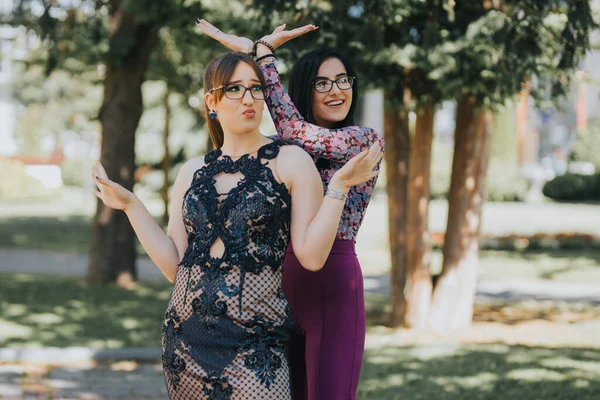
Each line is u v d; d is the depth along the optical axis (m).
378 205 27.72
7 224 22.44
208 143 10.33
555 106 7.23
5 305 9.64
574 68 6.36
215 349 2.52
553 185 30.03
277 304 2.58
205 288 2.54
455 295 8.55
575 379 6.02
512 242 17.58
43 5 9.74
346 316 3.03
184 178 2.83
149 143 31.23
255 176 2.58
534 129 47.47
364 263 15.59
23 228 21.41
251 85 2.62
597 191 29.81
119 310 9.52
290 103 2.98
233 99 2.60
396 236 8.72
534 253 16.98
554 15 5.82
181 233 2.81
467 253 8.55
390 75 6.80
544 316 9.83
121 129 11.17
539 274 14.03
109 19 10.48
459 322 8.58
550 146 50.38
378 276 13.88
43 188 34.69
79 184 39.97
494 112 6.56
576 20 5.92
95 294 10.60
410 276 8.55
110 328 8.41
